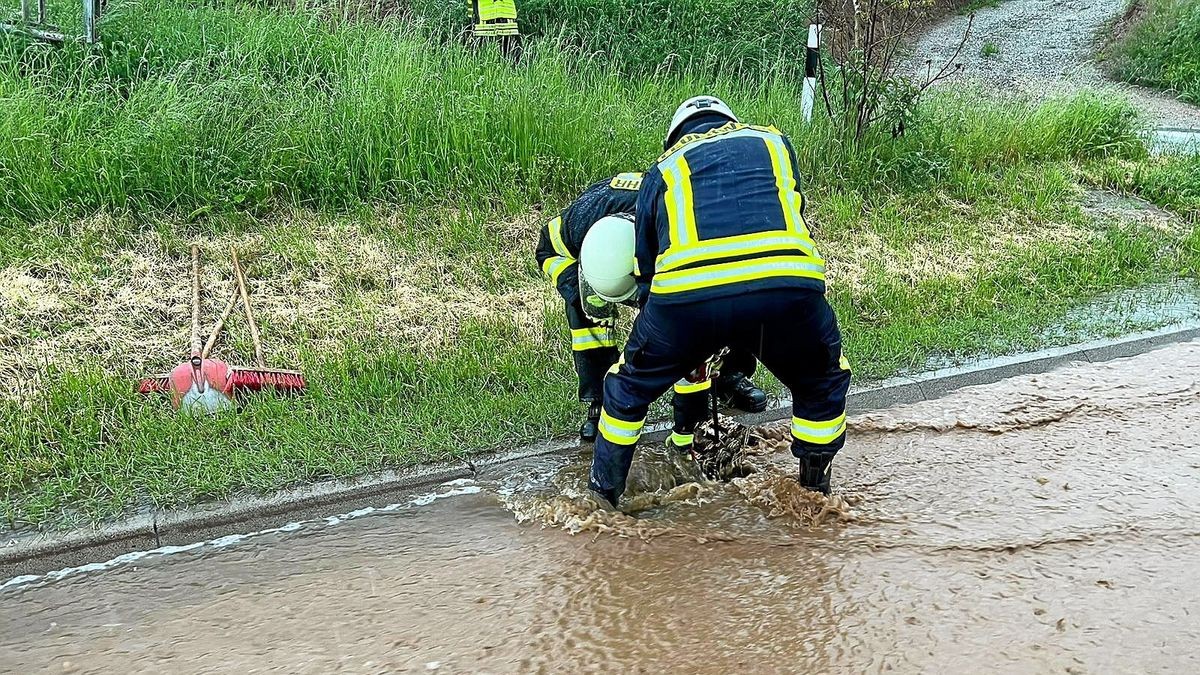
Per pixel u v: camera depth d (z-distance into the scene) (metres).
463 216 6.77
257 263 6.07
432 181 7.10
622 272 3.73
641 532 3.74
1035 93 12.93
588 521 3.78
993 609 3.26
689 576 3.49
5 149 6.29
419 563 3.60
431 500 4.04
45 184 6.27
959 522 3.81
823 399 3.70
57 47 7.61
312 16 9.04
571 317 4.33
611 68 9.69
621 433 3.74
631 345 3.63
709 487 4.10
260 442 4.31
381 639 3.17
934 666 3.00
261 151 6.87
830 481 4.03
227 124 6.96
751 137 3.51
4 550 3.65
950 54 17.22
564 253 4.20
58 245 5.95
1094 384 5.14
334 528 3.84
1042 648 3.06
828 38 10.78
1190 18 16.00
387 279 6.09
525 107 7.50
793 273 3.27
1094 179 8.91
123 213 6.32
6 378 4.80
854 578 3.46
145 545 3.74
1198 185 8.50
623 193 3.90
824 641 3.12
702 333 3.37
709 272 3.27
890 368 5.31
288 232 6.44
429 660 3.07
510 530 3.81
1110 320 6.08
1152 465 4.27
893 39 8.99
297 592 3.43
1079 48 17.44
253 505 3.94
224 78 7.48
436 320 5.68
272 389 4.75
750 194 3.34
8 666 3.07
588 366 4.40
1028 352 5.60
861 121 8.34
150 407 4.54
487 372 5.08
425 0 10.38
